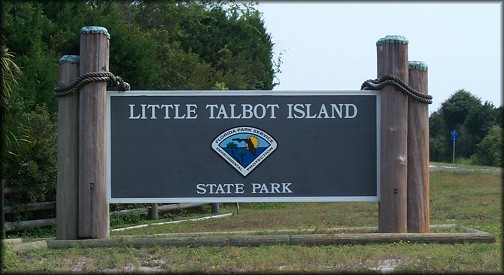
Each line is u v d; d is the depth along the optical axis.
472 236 11.98
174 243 11.66
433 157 49.81
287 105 12.70
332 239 11.79
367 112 12.72
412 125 12.68
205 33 37.88
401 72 12.53
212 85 32.09
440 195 24.48
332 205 24.16
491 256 10.40
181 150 12.64
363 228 14.03
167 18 35.22
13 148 15.52
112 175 12.53
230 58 37.28
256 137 12.66
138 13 34.38
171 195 12.58
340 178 12.68
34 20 21.95
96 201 12.23
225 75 34.16
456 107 49.94
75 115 12.35
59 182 12.30
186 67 31.44
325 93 12.72
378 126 12.66
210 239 11.73
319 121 12.71
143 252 11.08
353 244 11.81
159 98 12.62
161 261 10.36
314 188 12.67
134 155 12.58
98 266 9.89
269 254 10.65
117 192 12.52
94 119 12.26
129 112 12.59
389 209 12.47
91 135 12.25
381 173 12.58
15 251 11.02
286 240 11.77
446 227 13.50
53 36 24.44
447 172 31.89
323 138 12.70
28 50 20.73
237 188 12.63
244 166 12.64
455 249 11.15
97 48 12.30
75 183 12.33
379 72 12.70
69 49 24.45
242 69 37.03
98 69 12.30
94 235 12.17
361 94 12.70
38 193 16.45
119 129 12.58
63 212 12.27
